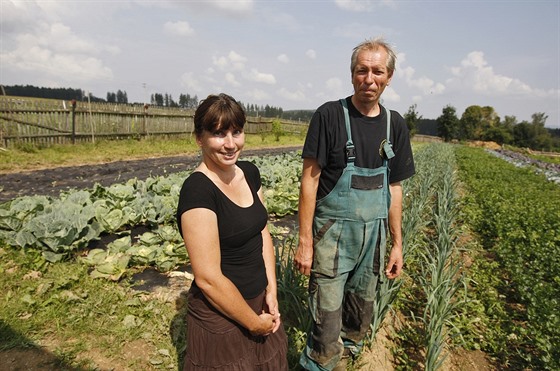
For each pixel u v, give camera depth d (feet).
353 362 9.25
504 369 10.62
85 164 33.27
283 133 91.35
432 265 11.32
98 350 8.46
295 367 8.69
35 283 10.52
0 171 27.50
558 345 10.80
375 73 6.41
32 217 13.62
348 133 6.71
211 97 5.17
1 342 8.30
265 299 6.32
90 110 43.93
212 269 5.11
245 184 5.99
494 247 19.02
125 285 10.98
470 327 12.10
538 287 13.73
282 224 18.65
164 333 9.18
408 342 11.25
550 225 22.61
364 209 6.94
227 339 5.53
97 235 13.83
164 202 17.34
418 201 20.06
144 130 52.54
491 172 49.19
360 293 7.87
